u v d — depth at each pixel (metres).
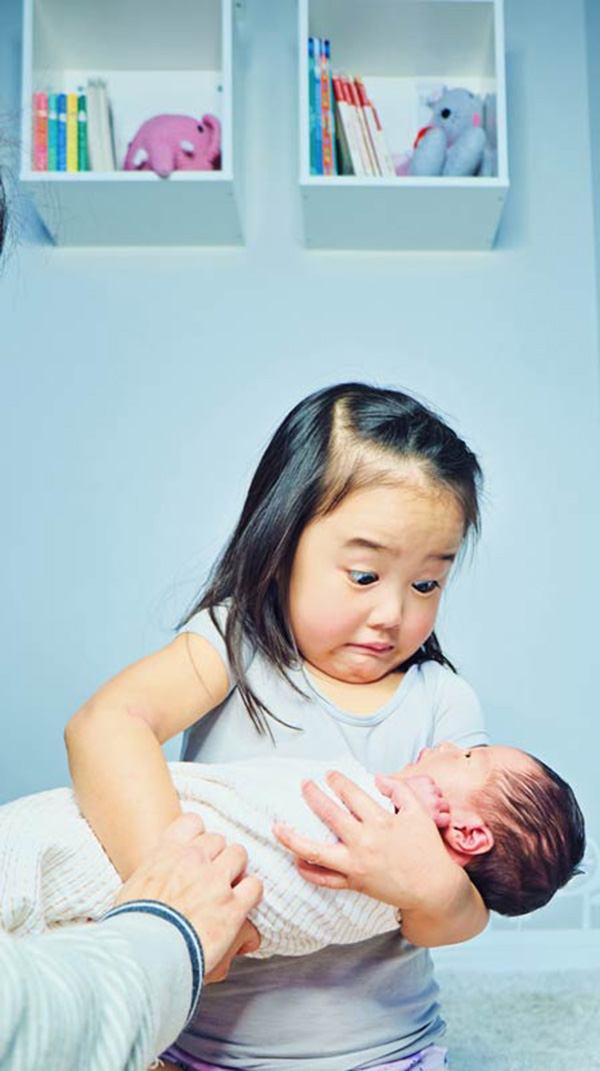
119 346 2.47
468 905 0.96
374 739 1.09
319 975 1.00
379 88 2.53
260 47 2.56
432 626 1.09
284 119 2.55
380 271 2.50
